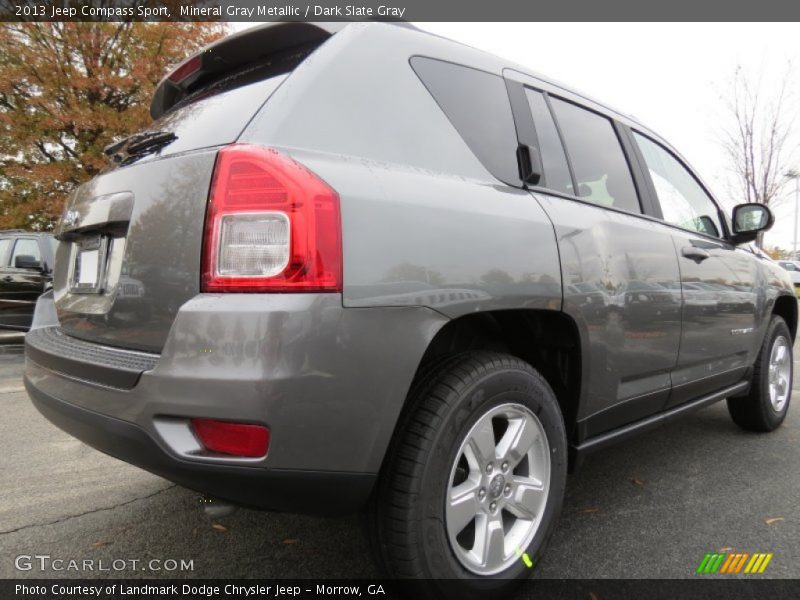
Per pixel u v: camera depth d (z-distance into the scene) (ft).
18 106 35.32
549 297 6.35
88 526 7.91
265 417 4.43
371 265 4.87
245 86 6.26
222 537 7.59
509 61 7.80
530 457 6.48
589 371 7.07
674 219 9.88
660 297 8.32
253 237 4.70
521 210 6.41
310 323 4.53
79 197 6.85
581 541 7.47
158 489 9.21
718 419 13.74
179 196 5.11
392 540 5.23
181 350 4.66
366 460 4.91
